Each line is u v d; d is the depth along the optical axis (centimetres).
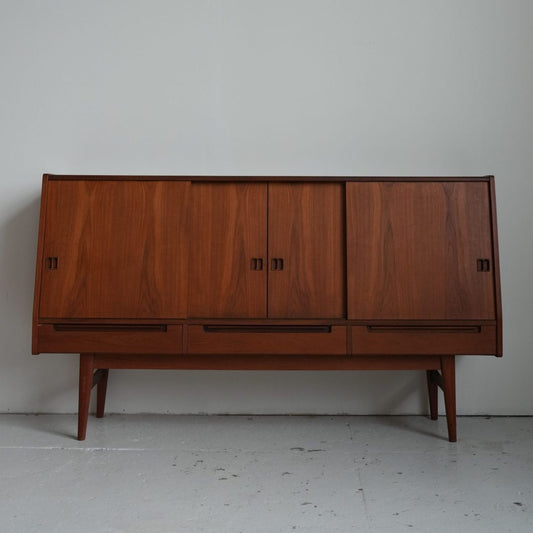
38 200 250
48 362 247
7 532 136
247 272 208
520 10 252
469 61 253
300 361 210
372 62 254
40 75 254
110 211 208
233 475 175
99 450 198
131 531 137
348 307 205
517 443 207
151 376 247
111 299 205
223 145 253
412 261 207
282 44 254
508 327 245
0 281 247
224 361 210
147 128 253
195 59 255
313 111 253
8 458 190
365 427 227
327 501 156
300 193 210
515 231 247
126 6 255
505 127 250
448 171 250
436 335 205
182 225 208
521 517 146
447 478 173
